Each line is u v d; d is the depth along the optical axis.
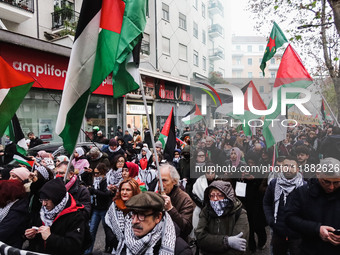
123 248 2.28
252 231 4.29
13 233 2.82
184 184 4.81
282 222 3.21
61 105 2.82
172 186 3.15
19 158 5.33
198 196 3.35
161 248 1.91
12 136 5.36
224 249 2.47
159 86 21.62
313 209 2.34
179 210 3.05
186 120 7.39
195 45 27.97
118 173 4.32
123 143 9.67
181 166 5.48
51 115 12.90
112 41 2.88
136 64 3.04
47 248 2.41
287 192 3.22
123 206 2.64
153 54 22.00
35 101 12.17
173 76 23.06
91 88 2.89
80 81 2.86
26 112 11.80
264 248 4.52
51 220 2.56
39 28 14.34
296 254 3.19
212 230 2.64
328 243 2.26
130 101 18.55
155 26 21.89
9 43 10.87
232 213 2.63
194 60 27.92
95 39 2.88
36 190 3.28
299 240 3.19
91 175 5.60
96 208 4.31
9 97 3.77
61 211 2.52
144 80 19.97
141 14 3.02
